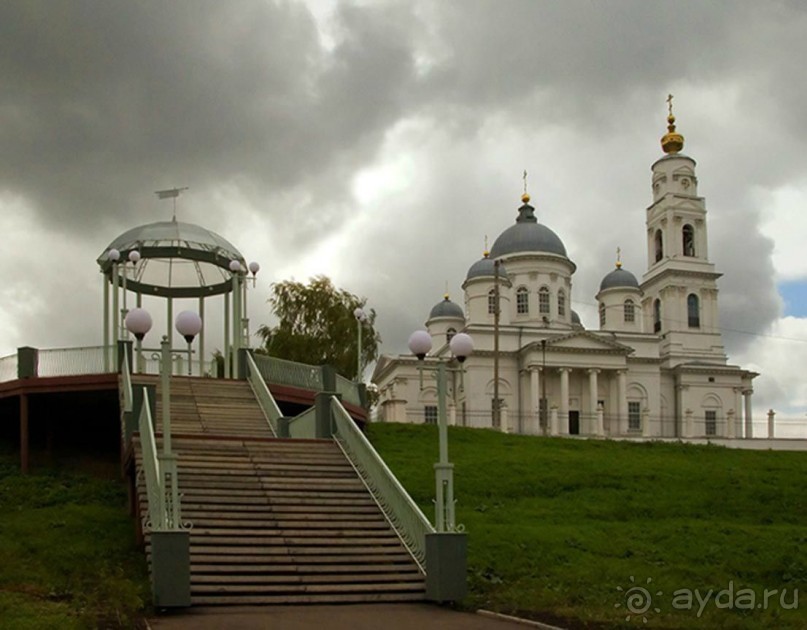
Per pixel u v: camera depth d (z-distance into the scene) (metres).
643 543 19.38
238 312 31.77
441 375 15.57
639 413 71.25
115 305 29.44
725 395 75.00
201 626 12.23
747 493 25.06
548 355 67.44
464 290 74.44
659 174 80.44
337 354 50.59
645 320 80.38
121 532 19.05
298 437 23.03
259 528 16.23
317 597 14.30
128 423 20.97
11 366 26.83
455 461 27.80
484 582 15.98
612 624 12.96
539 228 75.00
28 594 13.59
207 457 18.73
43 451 26.81
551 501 23.80
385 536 16.52
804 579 17.27
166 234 32.09
